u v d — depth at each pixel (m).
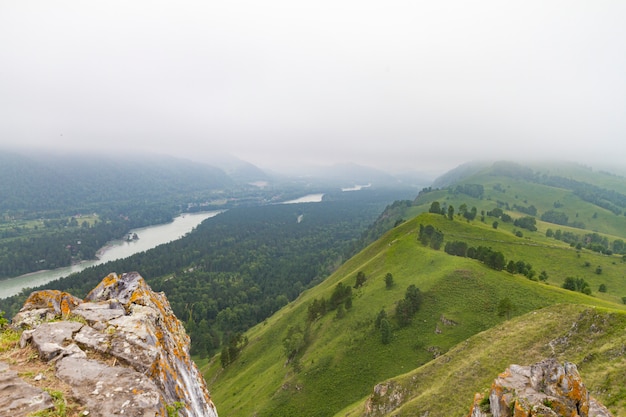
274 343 114.25
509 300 75.44
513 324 51.19
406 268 110.94
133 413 9.31
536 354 42.12
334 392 74.06
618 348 35.19
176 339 19.02
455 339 76.00
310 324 107.19
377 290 103.50
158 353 13.24
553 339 42.97
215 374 116.69
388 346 80.12
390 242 147.50
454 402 41.12
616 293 113.25
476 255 109.00
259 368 101.69
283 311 152.25
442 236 137.25
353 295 109.25
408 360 75.38
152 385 10.70
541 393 22.34
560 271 125.38
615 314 40.88
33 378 10.19
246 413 78.56
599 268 124.69
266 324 141.75
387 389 54.56
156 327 16.73
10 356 11.41
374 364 77.06
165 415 10.29
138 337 13.66
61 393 9.57
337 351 83.44
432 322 82.06
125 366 12.07
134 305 17.62
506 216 199.62
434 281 93.31
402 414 44.38
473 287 88.31
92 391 10.00
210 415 17.05
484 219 195.75
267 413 74.31
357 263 155.12
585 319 43.00
